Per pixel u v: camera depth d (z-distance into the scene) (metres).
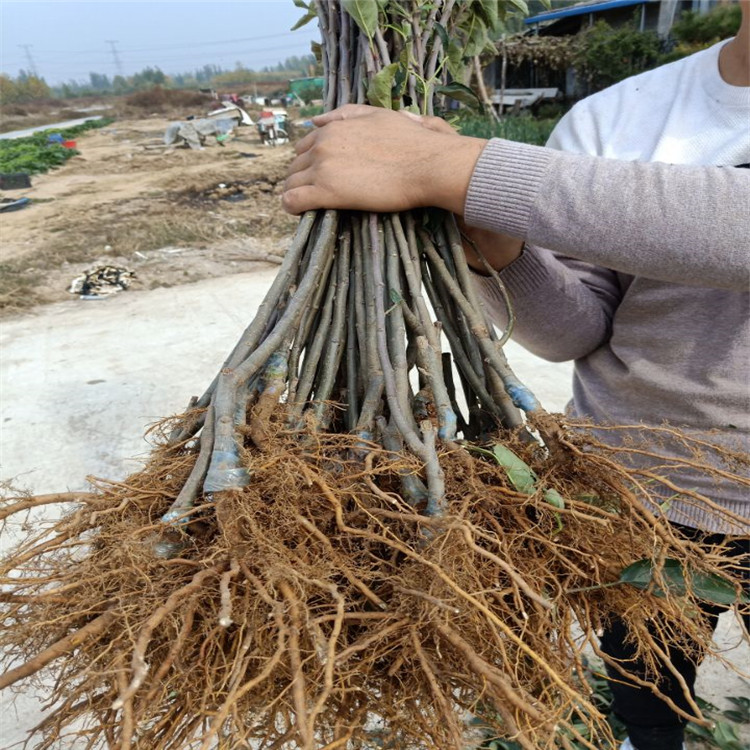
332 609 0.63
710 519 0.90
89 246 5.92
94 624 0.60
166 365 3.29
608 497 0.73
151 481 0.74
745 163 0.84
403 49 0.93
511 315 0.88
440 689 0.58
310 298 0.85
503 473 0.71
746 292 0.84
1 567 0.65
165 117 29.05
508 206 0.74
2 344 3.71
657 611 0.74
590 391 1.06
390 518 0.69
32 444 2.60
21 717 1.48
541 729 0.60
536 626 0.67
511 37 13.62
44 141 17.31
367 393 0.79
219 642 0.62
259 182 9.19
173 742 0.64
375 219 0.85
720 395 0.87
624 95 0.98
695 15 11.85
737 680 1.51
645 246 0.69
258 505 0.67
